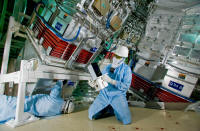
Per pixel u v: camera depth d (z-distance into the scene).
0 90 2.77
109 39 3.63
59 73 2.88
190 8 3.75
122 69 2.50
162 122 2.59
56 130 1.78
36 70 2.35
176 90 3.73
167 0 4.08
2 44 3.85
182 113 3.34
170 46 3.99
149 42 4.35
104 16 3.11
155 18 4.32
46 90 3.21
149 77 4.12
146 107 3.80
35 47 2.83
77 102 3.41
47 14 2.71
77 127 1.95
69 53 2.90
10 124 1.85
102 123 2.30
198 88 3.91
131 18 4.12
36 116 2.27
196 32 3.63
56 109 2.41
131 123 2.39
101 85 2.20
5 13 3.39
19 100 1.93
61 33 2.53
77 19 2.57
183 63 3.74
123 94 2.46
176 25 3.96
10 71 4.04
